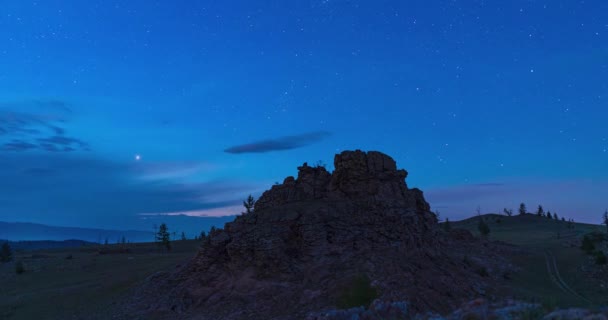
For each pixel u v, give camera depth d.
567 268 83.06
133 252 149.25
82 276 95.56
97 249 179.50
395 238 62.22
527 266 83.81
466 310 18.97
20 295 80.88
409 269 54.72
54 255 159.88
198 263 63.97
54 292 77.56
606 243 102.31
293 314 46.09
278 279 55.12
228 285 57.22
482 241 100.38
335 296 47.19
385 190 70.19
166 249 158.25
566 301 56.00
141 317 53.75
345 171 72.62
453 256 74.56
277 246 59.12
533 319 15.93
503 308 18.27
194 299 56.19
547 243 120.06
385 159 75.00
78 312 61.66
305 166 76.44
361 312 26.20
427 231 74.75
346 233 61.16
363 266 53.78
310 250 58.69
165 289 61.22
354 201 68.31
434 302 47.81
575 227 194.25
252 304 51.28
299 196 72.06
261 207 73.19
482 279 64.69
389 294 46.47
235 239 62.44
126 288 69.62
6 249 143.12
